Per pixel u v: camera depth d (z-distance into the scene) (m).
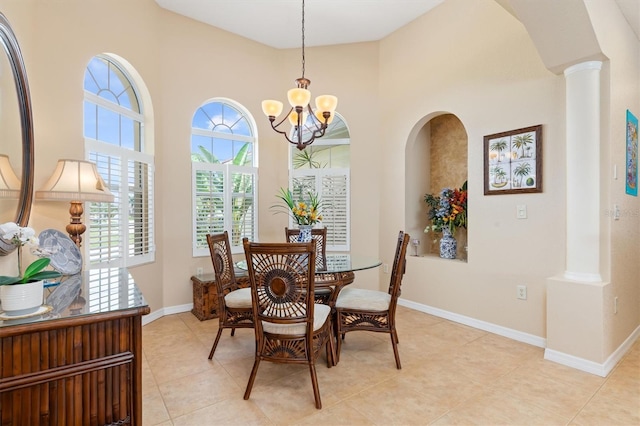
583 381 2.19
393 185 4.10
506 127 2.99
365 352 2.67
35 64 2.33
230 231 4.15
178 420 1.79
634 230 2.89
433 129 4.23
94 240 2.83
